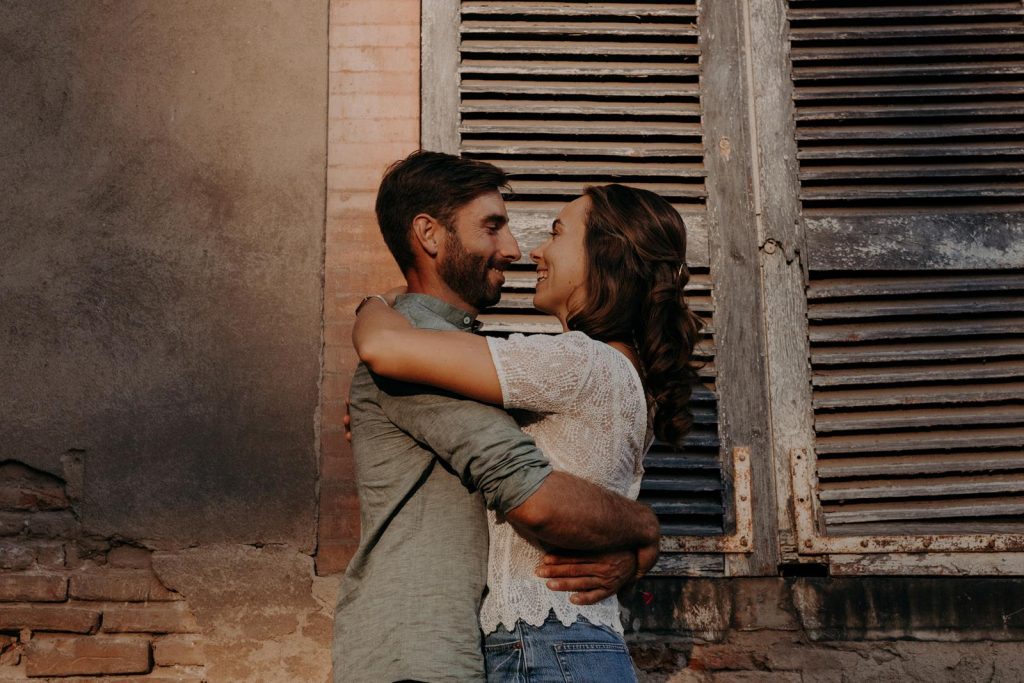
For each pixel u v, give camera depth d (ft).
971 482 9.28
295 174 9.64
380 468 5.59
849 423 9.32
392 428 5.62
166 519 9.11
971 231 9.69
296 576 9.04
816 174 9.75
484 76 9.79
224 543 9.07
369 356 5.36
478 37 9.90
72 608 9.02
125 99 9.72
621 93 9.79
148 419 9.23
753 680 9.00
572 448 5.45
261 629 8.97
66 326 9.35
